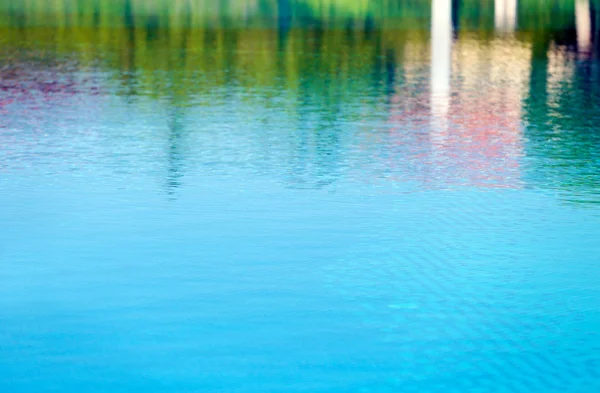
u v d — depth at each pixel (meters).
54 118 18.56
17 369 7.37
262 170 14.03
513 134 17.39
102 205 11.93
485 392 7.07
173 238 10.59
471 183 13.38
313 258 9.98
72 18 46.25
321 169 14.17
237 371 7.37
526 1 58.03
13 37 36.97
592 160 15.02
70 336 7.96
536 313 8.54
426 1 56.78
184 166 14.24
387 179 13.55
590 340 7.95
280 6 53.53
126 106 20.31
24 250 10.13
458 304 8.75
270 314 8.47
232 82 24.64
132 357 7.59
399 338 7.99
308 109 20.17
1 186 12.81
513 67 28.89
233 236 10.70
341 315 8.48
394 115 19.44
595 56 32.41
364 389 7.12
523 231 11.04
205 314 8.45
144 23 43.88
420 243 10.54
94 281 9.23
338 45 35.09
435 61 30.23
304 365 7.48
